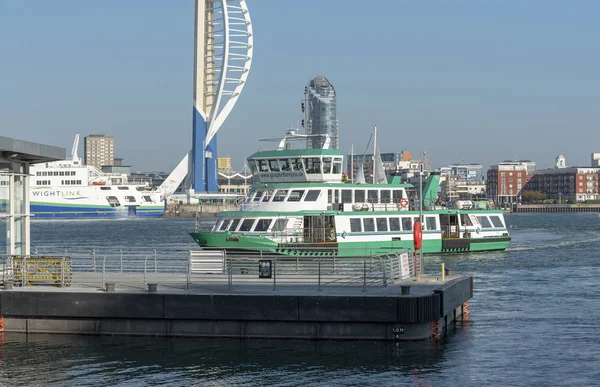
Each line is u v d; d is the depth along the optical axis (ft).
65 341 133.80
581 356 127.95
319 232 249.96
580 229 595.88
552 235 485.15
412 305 127.13
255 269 208.85
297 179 266.57
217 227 253.65
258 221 247.91
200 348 128.98
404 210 275.18
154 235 505.66
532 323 153.99
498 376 116.88
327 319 129.08
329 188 254.68
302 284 145.48
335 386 112.47
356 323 130.72
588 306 175.22
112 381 114.62
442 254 297.53
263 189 257.96
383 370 118.83
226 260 165.78
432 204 308.40
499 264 268.00
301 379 115.03
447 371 119.03
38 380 114.93
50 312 134.92
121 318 135.03
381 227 263.70
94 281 151.02
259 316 130.41
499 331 145.89
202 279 153.17
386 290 136.36
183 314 132.05
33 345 131.54
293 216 248.11
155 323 135.13
